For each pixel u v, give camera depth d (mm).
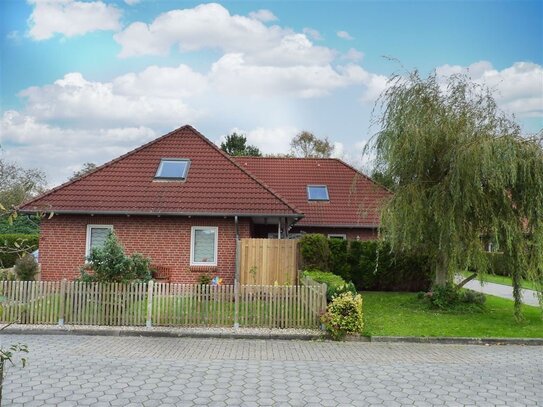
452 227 12125
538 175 11570
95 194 16578
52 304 11078
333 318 10430
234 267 16250
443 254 13391
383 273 18562
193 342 9938
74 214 16172
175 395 6379
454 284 13891
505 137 11719
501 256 12523
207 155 18391
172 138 19000
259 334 10438
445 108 13156
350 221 22188
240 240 15352
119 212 15859
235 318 11008
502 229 12062
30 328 10539
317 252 15570
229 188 17016
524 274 12141
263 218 16969
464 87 13156
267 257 15359
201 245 16484
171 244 16297
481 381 7406
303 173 25312
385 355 9094
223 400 6234
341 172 25391
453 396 6641
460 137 12383
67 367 7648
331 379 7324
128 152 18328
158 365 7910
